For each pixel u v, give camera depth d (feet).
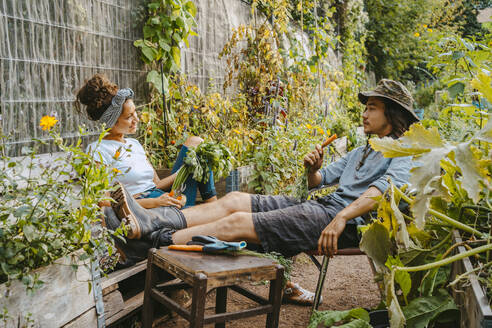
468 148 5.25
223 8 19.48
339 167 10.69
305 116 21.86
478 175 5.10
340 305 10.31
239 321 9.42
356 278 12.25
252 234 8.47
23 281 4.96
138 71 13.75
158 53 13.85
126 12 13.12
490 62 12.18
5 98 9.29
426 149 5.61
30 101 9.87
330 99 27.35
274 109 17.24
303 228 8.58
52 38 10.46
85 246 5.89
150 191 10.23
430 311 6.01
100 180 6.17
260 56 20.11
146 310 7.16
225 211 9.41
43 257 5.51
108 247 6.16
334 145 20.72
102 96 9.59
